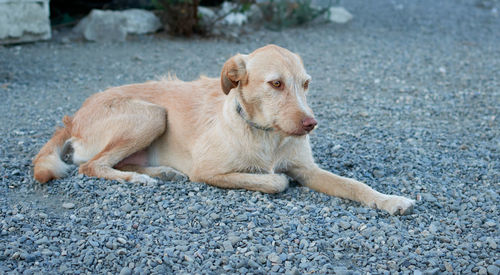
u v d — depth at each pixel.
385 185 4.52
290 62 3.85
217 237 3.48
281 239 3.49
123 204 3.99
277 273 3.10
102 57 9.84
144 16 11.82
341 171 4.85
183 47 10.85
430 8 17.38
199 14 11.68
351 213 3.92
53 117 6.52
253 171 4.36
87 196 4.14
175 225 3.68
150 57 9.97
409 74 9.27
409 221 3.84
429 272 3.08
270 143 4.20
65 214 3.85
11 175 4.53
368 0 18.70
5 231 3.51
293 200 4.14
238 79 3.98
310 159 4.46
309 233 3.56
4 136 5.70
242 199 4.06
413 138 5.90
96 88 7.97
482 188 4.46
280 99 3.81
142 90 4.96
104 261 3.21
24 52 9.86
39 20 10.45
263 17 13.50
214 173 4.33
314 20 14.34
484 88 8.30
